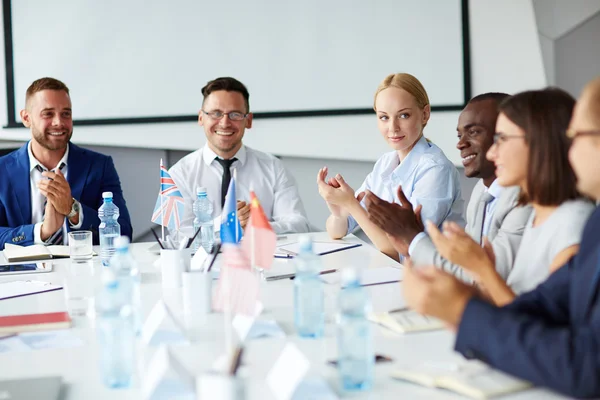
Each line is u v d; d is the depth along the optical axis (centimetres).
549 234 148
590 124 110
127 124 460
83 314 165
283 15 461
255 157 334
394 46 466
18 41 450
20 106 453
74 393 115
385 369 121
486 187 231
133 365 126
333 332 145
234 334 145
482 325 110
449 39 467
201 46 459
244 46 461
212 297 168
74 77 455
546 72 503
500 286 148
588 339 103
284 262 226
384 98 275
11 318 159
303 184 486
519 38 471
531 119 145
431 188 268
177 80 459
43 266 229
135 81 457
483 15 469
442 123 472
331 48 464
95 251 266
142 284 202
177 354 134
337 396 108
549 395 106
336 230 272
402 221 210
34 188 306
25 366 129
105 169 318
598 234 113
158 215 265
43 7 450
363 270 207
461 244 152
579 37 504
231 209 202
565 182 144
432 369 118
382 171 295
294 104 466
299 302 143
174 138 462
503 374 113
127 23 454
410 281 118
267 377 115
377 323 150
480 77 473
